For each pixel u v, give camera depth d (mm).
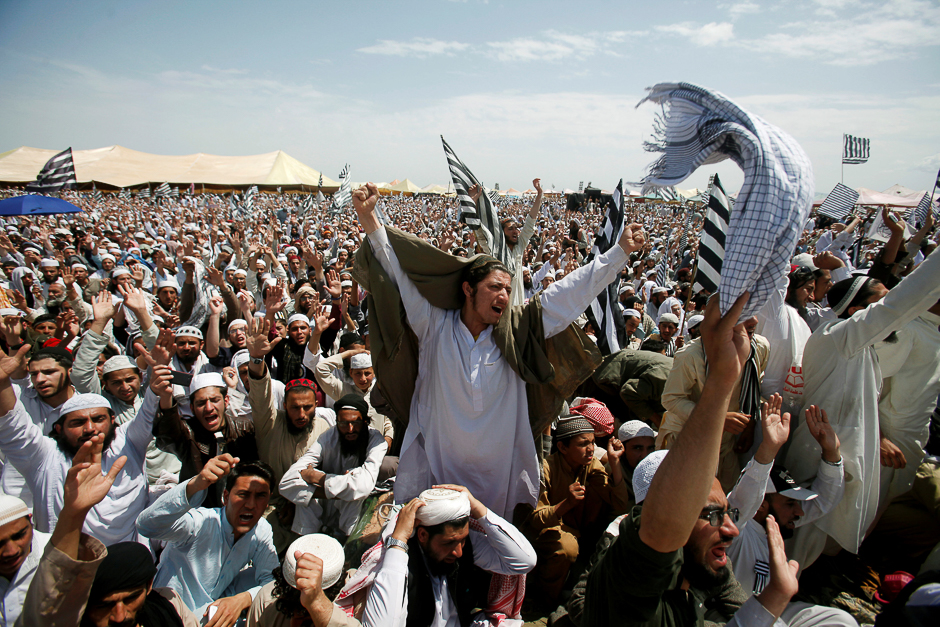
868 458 3182
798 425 3424
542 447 3678
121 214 29641
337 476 3711
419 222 29938
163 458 3889
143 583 2111
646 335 7883
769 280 1135
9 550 2230
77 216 26516
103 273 11398
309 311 6949
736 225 1137
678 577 1965
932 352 3516
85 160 58281
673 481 1322
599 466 3859
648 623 1861
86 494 1901
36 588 1885
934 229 8562
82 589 1926
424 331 2957
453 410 2938
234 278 8766
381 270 2830
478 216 4961
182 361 5344
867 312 3094
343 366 5160
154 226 26156
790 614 2412
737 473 3645
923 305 2896
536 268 11359
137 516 3201
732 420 3408
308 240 13812
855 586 3500
